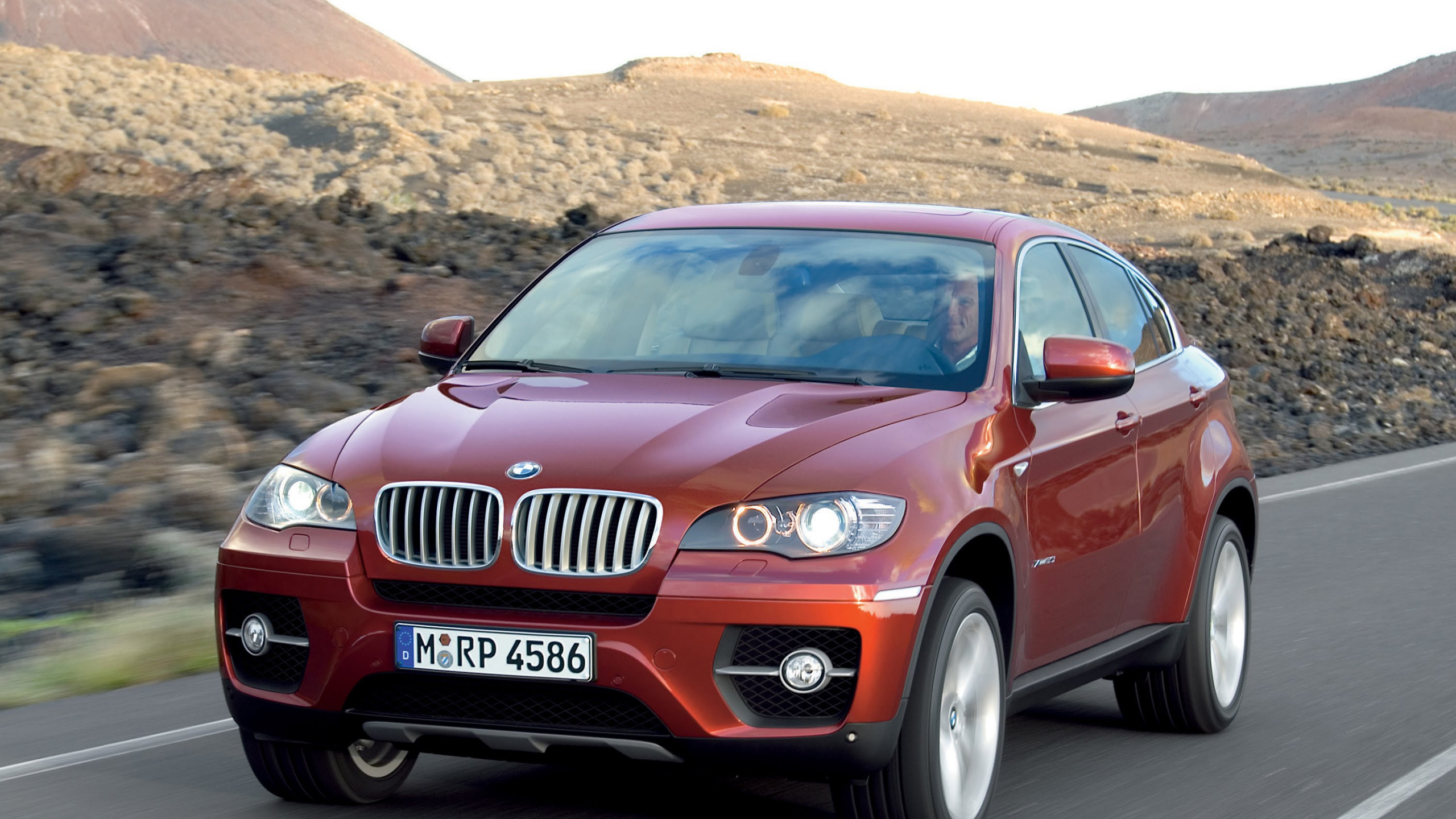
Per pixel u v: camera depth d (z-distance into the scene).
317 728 4.69
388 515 4.64
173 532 9.61
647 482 4.46
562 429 4.76
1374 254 41.62
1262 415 20.95
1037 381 5.44
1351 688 7.48
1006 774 5.93
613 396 5.06
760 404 4.94
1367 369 27.27
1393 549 11.78
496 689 4.48
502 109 87.25
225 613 4.88
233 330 16.70
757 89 114.56
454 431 4.86
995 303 5.57
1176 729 6.66
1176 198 72.56
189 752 6.00
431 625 4.46
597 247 6.31
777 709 4.41
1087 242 6.71
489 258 21.28
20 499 10.76
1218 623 6.76
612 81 114.69
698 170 71.38
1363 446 19.92
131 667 7.34
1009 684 5.15
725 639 4.35
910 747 4.52
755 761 4.38
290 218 21.86
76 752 6.00
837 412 4.85
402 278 18.98
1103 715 7.04
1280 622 9.10
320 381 14.66
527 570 4.46
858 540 4.40
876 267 5.77
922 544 4.48
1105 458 5.75
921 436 4.80
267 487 4.92
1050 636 5.45
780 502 4.43
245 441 12.96
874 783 4.58
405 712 4.59
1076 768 6.03
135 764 5.82
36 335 16.11
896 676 4.40
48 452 11.62
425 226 22.97
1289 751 6.34
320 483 4.79
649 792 5.46
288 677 4.78
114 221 20.39
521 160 64.00
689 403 4.95
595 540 4.45
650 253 6.12
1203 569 6.53
